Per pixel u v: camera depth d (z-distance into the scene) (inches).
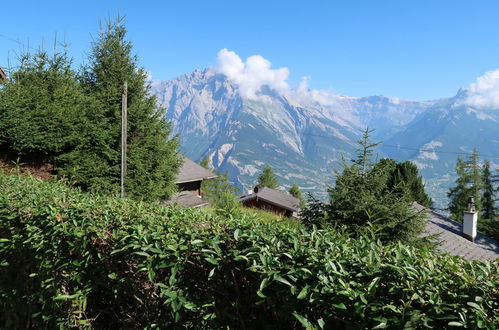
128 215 124.7
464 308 64.0
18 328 147.7
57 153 513.7
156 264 97.2
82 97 547.5
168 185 665.6
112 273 108.0
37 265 136.8
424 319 63.9
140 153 597.3
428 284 71.5
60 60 560.7
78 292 115.9
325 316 75.3
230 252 91.4
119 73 609.0
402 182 295.7
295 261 84.6
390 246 94.0
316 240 94.9
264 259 83.4
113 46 617.3
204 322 93.0
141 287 104.4
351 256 85.5
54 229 125.3
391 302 70.1
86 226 119.0
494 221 816.9
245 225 109.1
